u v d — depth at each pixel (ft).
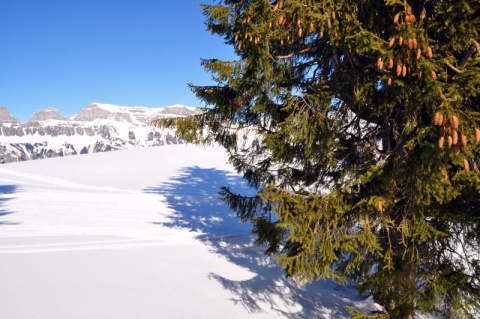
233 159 21.89
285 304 23.29
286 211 13.82
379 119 16.52
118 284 23.54
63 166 97.40
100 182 76.38
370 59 14.37
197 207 55.67
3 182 72.79
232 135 19.21
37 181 75.92
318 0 11.98
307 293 25.64
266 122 17.49
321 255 14.01
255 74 15.15
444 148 9.73
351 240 14.25
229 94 18.57
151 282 24.43
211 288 24.29
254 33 12.94
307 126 14.17
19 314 18.15
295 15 11.57
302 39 15.58
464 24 11.12
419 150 11.07
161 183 76.38
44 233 36.35
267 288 25.48
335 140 16.52
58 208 49.90
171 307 20.77
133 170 91.50
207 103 18.42
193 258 30.73
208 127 19.12
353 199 14.51
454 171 12.75
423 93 9.89
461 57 12.64
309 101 14.24
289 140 15.06
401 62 10.54
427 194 12.71
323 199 14.16
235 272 28.22
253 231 20.61
